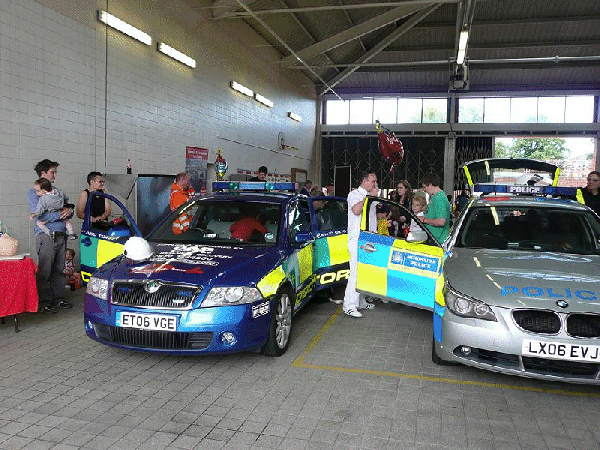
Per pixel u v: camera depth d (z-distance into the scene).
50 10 7.18
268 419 3.05
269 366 3.96
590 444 2.82
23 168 6.81
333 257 5.94
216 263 3.99
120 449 2.67
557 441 2.85
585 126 19.25
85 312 3.93
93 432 2.85
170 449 2.68
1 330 4.84
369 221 5.59
